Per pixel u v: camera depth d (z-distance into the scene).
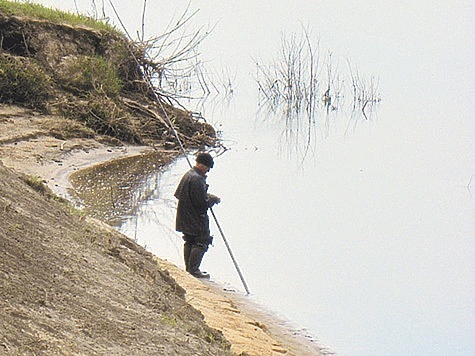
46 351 12.55
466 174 64.94
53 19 65.56
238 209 46.75
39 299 14.23
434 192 56.53
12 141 49.84
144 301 17.11
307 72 124.88
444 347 26.72
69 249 17.44
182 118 66.12
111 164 51.38
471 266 37.34
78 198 41.19
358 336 26.88
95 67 63.34
